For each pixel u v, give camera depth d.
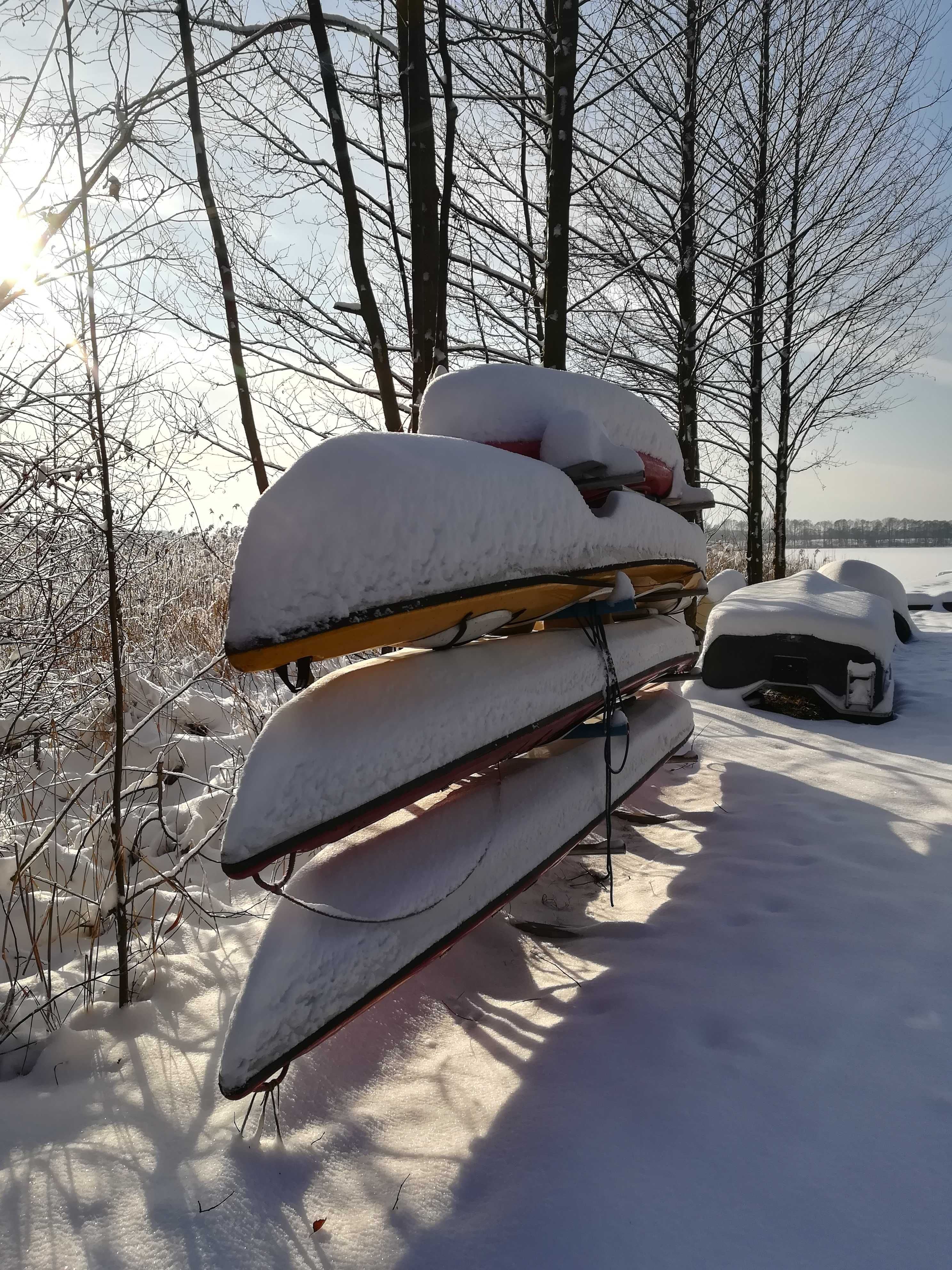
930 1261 1.55
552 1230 1.65
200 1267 1.58
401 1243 1.64
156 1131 1.96
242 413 3.72
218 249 3.58
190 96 3.44
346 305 4.97
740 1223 1.65
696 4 6.88
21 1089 2.14
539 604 2.60
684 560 3.63
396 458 1.92
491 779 2.73
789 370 11.90
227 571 6.00
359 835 2.27
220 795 3.78
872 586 9.70
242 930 2.99
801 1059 2.18
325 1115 2.02
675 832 4.00
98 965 2.70
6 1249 1.62
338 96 4.02
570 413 2.70
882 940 2.78
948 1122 1.92
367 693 2.06
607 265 7.83
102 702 4.25
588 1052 2.24
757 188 8.66
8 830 3.25
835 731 6.01
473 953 2.85
